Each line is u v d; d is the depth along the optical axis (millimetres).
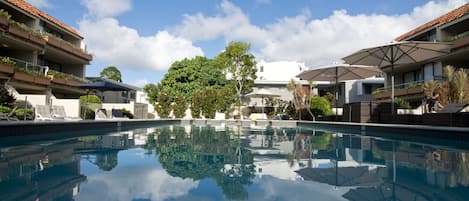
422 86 16094
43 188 2518
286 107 23453
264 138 7762
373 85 29656
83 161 3869
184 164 3781
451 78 12531
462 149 5277
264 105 27609
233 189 2602
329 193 2475
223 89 22203
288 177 3064
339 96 30969
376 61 12062
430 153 4762
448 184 2707
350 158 4273
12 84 14109
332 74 15867
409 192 2477
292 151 5086
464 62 17453
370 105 11391
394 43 9914
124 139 7090
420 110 13609
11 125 6406
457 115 7672
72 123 8680
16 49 16750
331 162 3951
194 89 25500
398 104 14453
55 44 17656
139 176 3061
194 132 10047
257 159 4195
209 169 3471
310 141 6941
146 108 20828
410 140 7051
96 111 14531
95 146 5562
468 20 15477
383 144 6211
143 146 5688
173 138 7570
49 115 11117
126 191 2500
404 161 3998
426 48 10141
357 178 2996
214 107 21375
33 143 5852
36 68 16078
